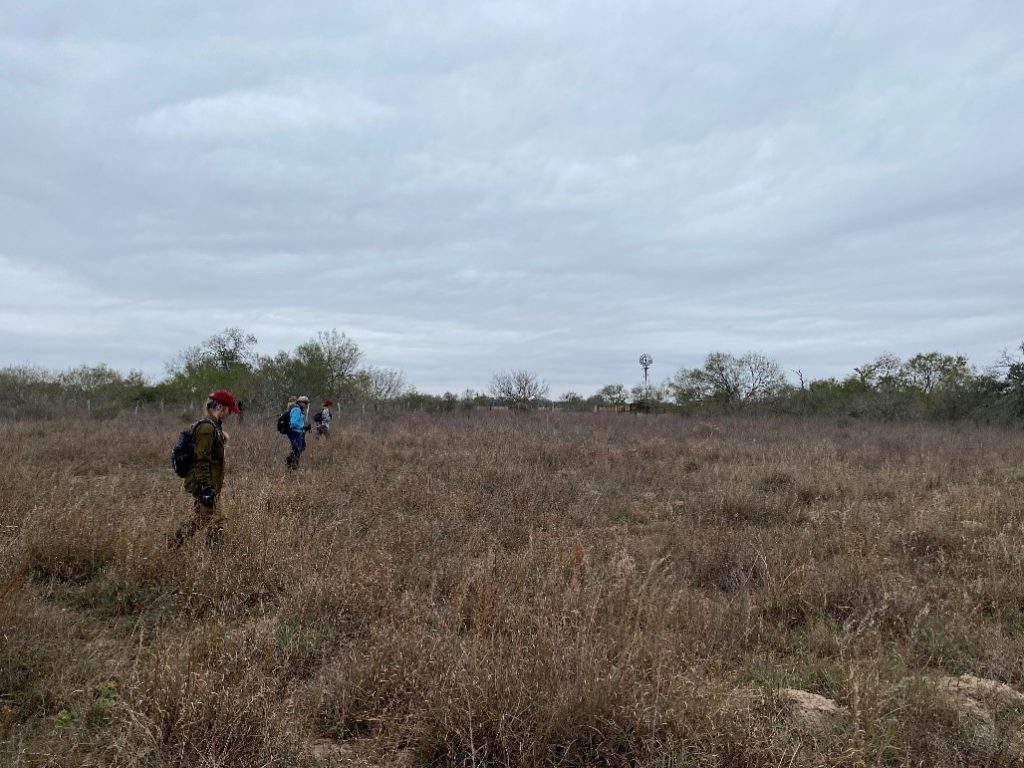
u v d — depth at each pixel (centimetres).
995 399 2762
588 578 459
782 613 500
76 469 1097
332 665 385
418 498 852
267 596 500
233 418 2281
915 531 681
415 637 369
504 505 855
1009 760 310
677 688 319
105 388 3303
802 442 1656
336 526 643
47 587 496
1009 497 888
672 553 655
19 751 284
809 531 701
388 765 300
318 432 1548
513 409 3247
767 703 354
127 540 532
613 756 298
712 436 2036
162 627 439
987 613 511
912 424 2575
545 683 321
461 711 307
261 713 300
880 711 331
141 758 279
